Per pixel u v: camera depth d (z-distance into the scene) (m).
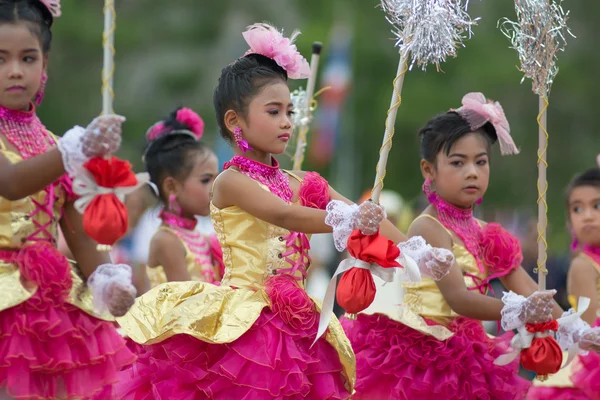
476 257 16.19
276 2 75.38
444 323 15.91
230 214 13.61
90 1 73.06
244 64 13.90
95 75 68.56
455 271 15.46
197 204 17.98
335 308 27.72
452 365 15.47
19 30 12.05
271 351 12.81
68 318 12.10
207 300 13.18
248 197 13.33
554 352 14.30
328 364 13.36
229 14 74.38
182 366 13.01
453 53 12.85
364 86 69.50
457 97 67.56
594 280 18.67
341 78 56.75
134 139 66.62
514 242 16.34
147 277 19.14
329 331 13.39
